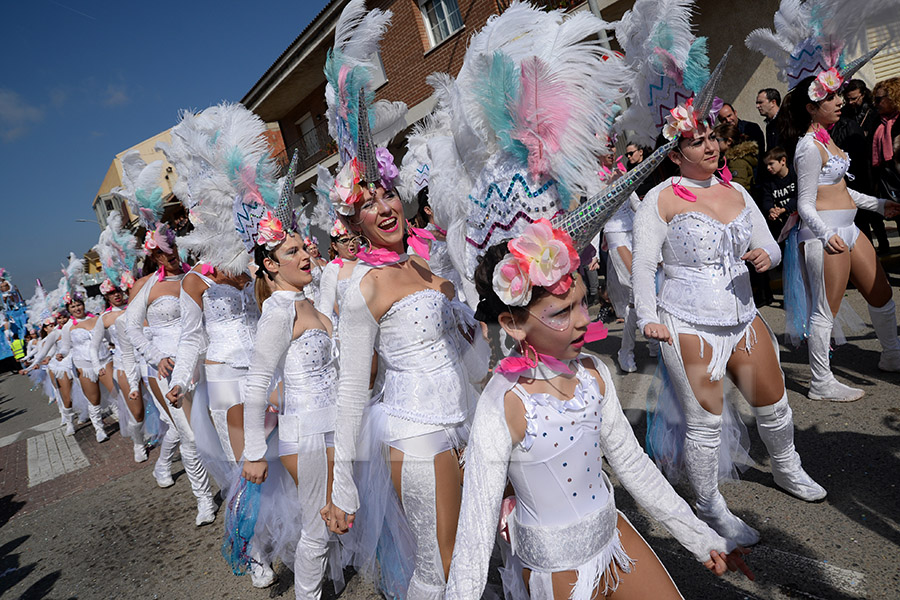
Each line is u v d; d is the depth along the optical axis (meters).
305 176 9.23
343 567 2.55
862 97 5.27
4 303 21.52
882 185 5.35
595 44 1.53
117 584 3.52
